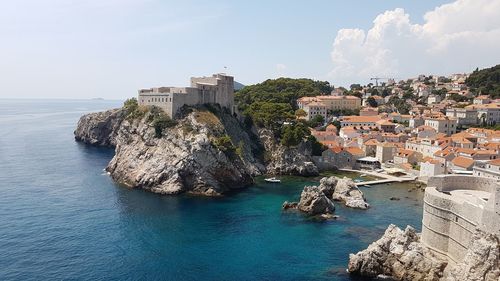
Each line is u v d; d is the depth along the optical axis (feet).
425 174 501.56
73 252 276.82
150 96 545.44
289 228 330.34
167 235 312.50
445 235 232.32
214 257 273.13
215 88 600.39
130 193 437.99
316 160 584.40
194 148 455.63
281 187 479.82
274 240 303.89
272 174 557.33
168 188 442.50
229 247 290.35
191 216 361.10
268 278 243.81
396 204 402.11
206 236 311.47
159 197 426.92
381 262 246.68
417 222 343.67
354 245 293.84
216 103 603.67
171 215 362.94
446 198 231.09
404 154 575.79
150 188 451.12
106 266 256.93
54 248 282.77
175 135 484.33
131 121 534.78
